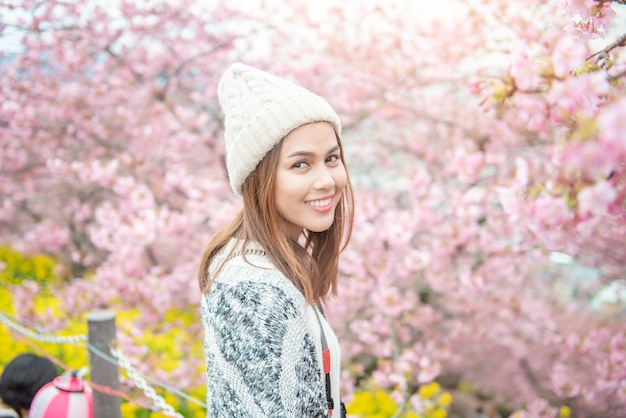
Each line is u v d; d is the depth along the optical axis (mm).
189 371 4027
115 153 5191
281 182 1188
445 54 4156
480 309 4398
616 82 1244
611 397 3781
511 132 3992
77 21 4812
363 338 4273
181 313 5047
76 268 6117
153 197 4621
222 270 1189
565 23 1454
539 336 4367
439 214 4109
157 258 5363
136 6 4824
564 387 3914
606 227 2682
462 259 4469
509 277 4320
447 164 4305
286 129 1168
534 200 1305
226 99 1279
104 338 2270
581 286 4418
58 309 4914
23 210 6109
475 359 4980
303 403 1018
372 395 4035
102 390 2258
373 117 4727
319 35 4695
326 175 1187
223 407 1037
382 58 4602
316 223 1205
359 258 4145
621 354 3492
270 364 997
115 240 4430
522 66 1325
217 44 4957
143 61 4934
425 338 4656
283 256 1169
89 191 5613
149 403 3645
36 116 5070
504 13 3332
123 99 5035
